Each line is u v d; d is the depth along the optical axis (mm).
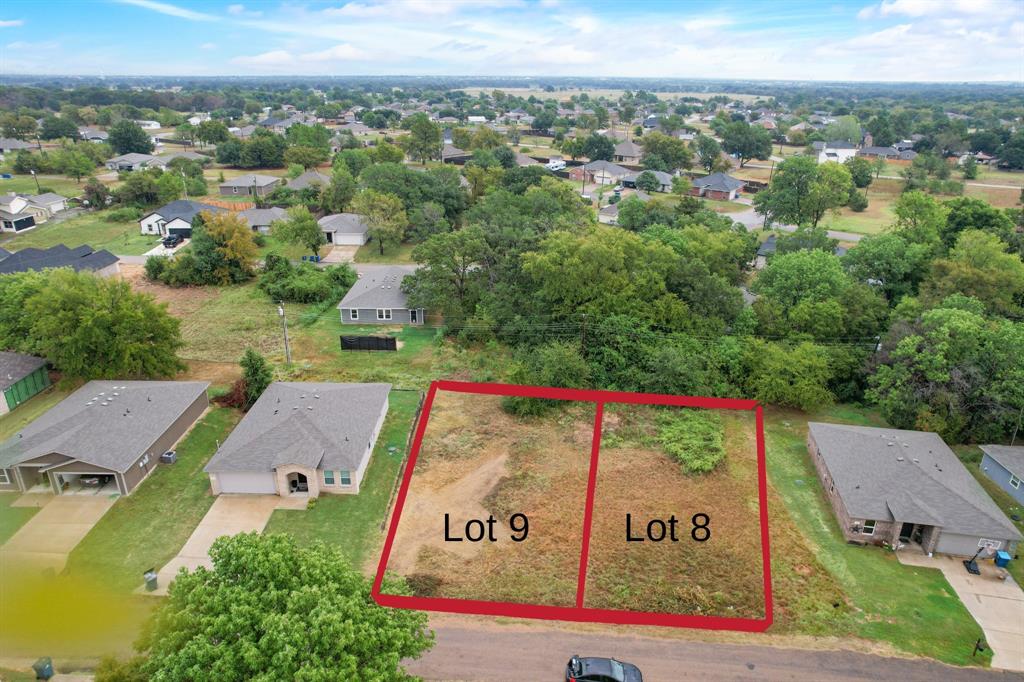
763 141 137000
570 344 41281
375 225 70125
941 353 34562
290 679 14492
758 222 90500
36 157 111812
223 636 15477
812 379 37625
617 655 21359
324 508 28516
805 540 27375
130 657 19188
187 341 46875
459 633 22016
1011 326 35469
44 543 25594
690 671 20797
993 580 25406
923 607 23812
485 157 108688
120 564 24578
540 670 20703
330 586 16703
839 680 20625
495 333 46781
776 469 32656
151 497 28859
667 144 128875
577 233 51562
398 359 44594
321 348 46219
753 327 43438
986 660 21594
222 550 17672
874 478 28688
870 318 42875
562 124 196875
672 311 42312
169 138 160125
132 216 84500
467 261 49625
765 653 21609
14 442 29672
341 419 32188
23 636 18734
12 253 62125
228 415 36031
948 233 59844
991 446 32656
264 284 58031
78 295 36531
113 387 34594
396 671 16203
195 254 60062
